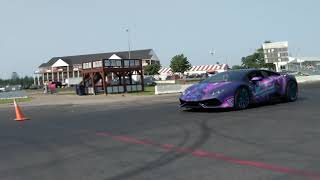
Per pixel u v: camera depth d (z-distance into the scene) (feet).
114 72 130.93
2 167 21.58
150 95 104.53
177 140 26.55
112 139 28.58
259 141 24.70
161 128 32.42
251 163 19.49
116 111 52.29
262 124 31.27
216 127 31.07
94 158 22.52
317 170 17.81
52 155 24.11
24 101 100.53
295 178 16.79
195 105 42.39
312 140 24.20
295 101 49.01
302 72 184.96
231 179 16.98
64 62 379.55
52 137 31.37
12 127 39.93
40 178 18.78
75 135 31.68
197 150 23.04
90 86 132.36
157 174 18.33
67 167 20.68
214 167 19.07
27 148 27.04
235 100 41.98
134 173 18.72
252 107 44.37
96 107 64.69
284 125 30.25
